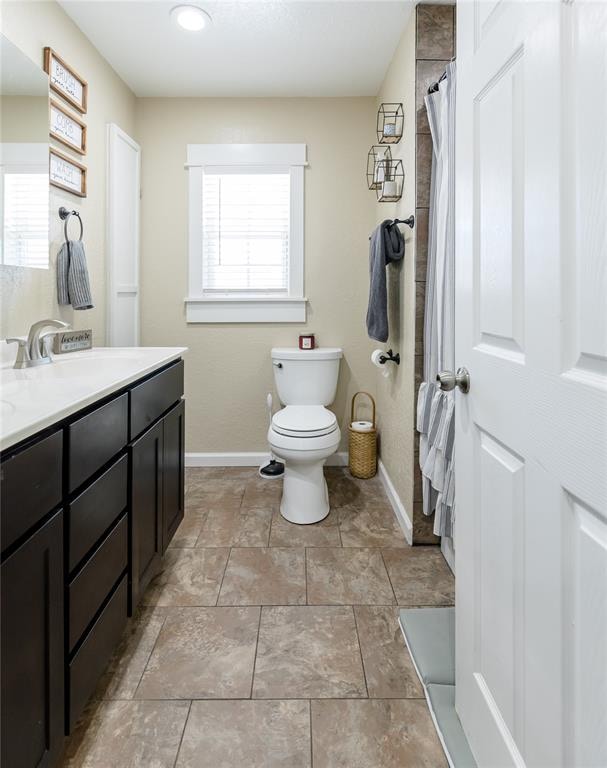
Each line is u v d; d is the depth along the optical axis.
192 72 2.60
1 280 1.61
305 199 2.97
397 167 2.37
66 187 2.05
